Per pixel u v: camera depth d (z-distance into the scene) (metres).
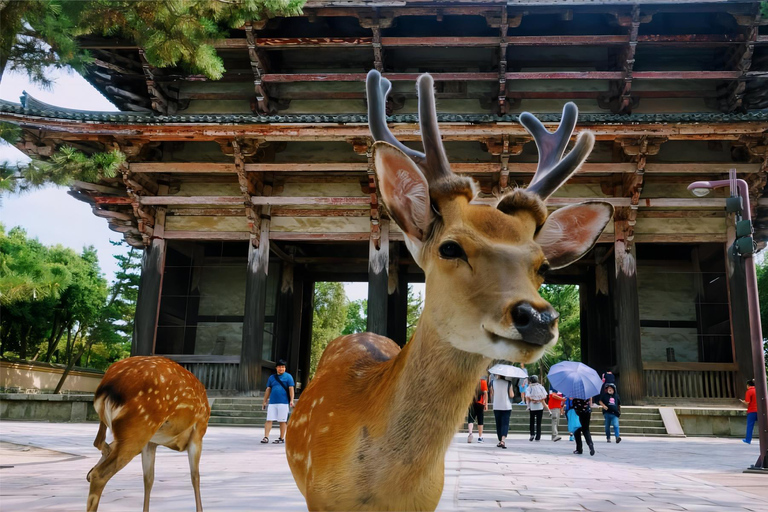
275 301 24.59
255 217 21.09
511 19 20.81
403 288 25.86
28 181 9.52
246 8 10.24
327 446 2.45
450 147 22.11
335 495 2.35
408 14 20.69
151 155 21.97
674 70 22.94
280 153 22.39
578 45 21.83
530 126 2.97
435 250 2.23
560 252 2.69
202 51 10.02
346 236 21.64
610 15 21.31
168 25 9.73
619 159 20.92
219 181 22.36
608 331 23.94
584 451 12.40
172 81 22.42
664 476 8.27
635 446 13.98
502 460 9.74
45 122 18.95
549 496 6.06
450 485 6.66
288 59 23.59
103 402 4.39
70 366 34.03
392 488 2.26
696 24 22.52
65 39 9.00
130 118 19.30
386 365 2.61
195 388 4.80
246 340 20.78
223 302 24.84
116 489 5.99
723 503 5.91
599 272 24.55
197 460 4.83
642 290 24.86
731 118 18.34
